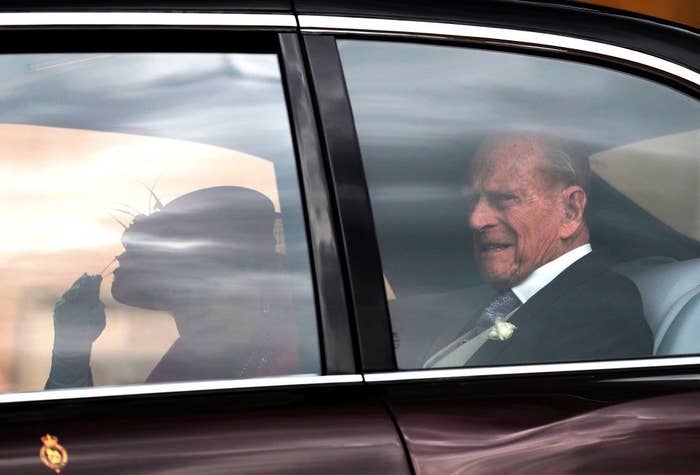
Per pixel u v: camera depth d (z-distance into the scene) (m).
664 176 9.70
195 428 8.15
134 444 8.03
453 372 8.81
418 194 9.06
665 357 9.28
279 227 8.76
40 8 8.77
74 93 8.76
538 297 9.27
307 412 8.34
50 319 8.43
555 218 9.39
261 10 9.08
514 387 8.83
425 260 8.98
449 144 9.22
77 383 8.36
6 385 8.27
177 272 8.63
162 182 8.74
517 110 9.46
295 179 8.84
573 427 8.59
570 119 9.57
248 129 8.88
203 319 8.57
